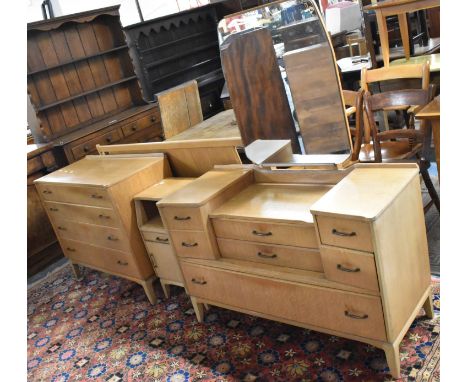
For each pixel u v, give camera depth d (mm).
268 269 2262
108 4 6211
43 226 4105
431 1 3861
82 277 3713
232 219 2316
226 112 4680
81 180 3055
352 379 2076
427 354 2090
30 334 3113
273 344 2426
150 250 2967
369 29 4406
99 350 2764
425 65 3086
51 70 4746
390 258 1879
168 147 3070
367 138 3217
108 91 5246
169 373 2416
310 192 2355
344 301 2025
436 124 2430
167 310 2980
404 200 1957
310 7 2248
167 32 5797
